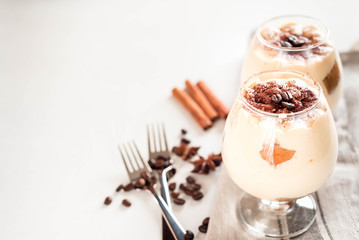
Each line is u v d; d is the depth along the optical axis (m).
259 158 0.51
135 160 0.64
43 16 0.93
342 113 0.65
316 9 0.85
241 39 0.82
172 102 0.73
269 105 0.51
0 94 0.78
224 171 0.61
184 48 0.82
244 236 0.56
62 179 0.64
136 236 0.57
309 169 0.51
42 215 0.60
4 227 0.60
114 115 0.72
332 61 0.59
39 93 0.77
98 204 0.61
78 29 0.89
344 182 0.58
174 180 0.62
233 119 0.52
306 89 0.52
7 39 0.89
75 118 0.72
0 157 0.68
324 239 0.54
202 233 0.56
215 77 0.75
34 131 0.71
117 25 0.89
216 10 0.89
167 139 0.67
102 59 0.82
